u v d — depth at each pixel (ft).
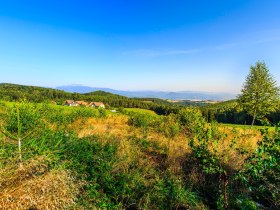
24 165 11.91
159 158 22.40
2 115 28.14
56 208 11.14
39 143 16.63
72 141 19.67
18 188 10.82
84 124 40.32
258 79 63.98
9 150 13.89
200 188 17.83
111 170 17.37
